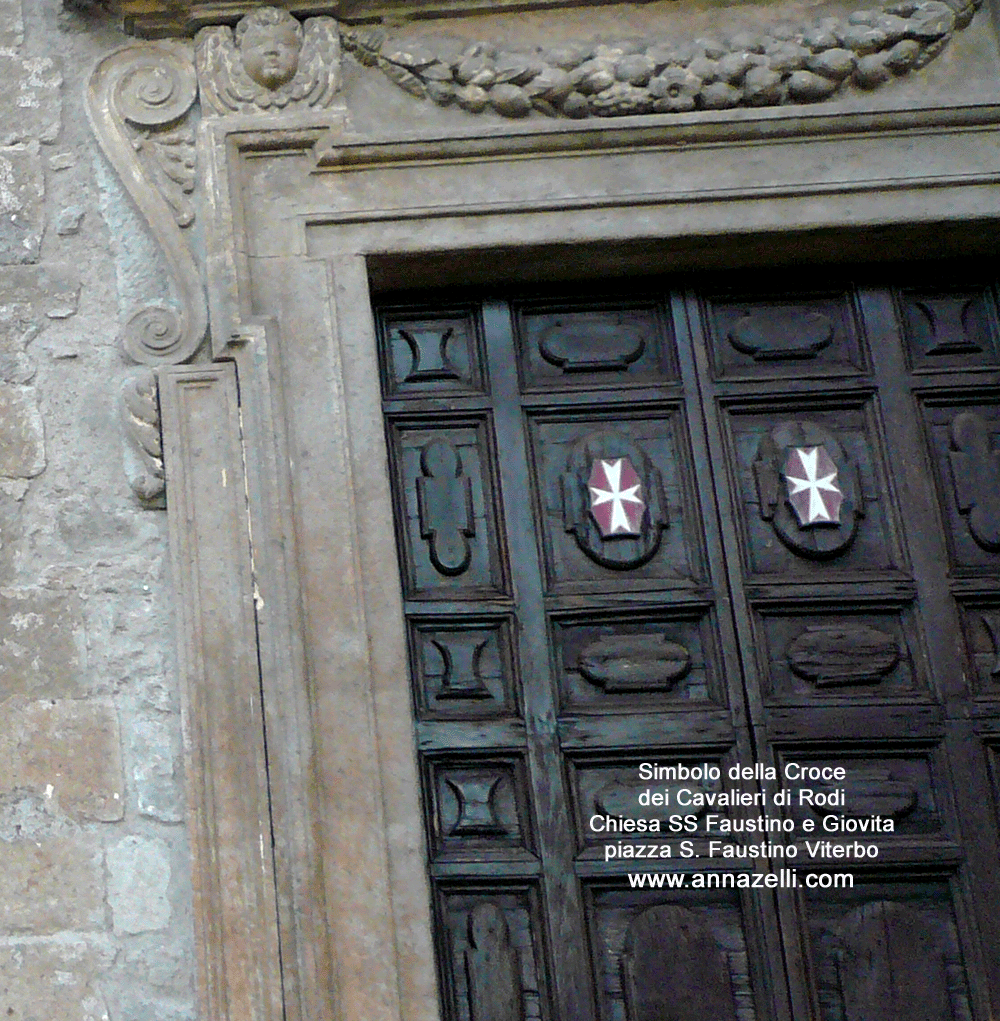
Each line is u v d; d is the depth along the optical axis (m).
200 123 3.86
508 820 3.55
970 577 3.73
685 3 4.00
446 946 3.45
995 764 3.59
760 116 3.86
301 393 3.66
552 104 3.88
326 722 3.43
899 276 4.01
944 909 3.49
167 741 3.45
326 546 3.54
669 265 3.94
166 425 3.61
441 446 3.82
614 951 3.46
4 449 3.64
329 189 3.82
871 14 3.96
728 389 3.89
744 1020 3.40
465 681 3.63
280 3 3.92
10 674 3.49
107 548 3.58
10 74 3.93
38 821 3.39
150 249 3.79
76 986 3.29
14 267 3.77
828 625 3.71
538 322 3.97
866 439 3.87
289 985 3.25
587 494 3.78
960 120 3.89
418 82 3.91
